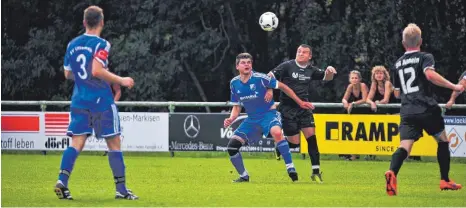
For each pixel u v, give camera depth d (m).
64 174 24.02
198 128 47.06
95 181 31.19
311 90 61.78
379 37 61.09
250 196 25.62
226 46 64.62
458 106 45.16
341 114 45.34
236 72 65.12
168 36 61.91
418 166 41.72
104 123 23.91
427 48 62.66
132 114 47.62
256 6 65.06
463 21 63.91
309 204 23.38
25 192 26.48
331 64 61.06
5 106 64.94
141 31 62.56
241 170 31.42
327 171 37.78
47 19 67.31
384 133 45.06
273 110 31.44
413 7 61.44
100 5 65.50
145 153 49.84
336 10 62.91
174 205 22.89
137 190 27.53
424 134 44.75
